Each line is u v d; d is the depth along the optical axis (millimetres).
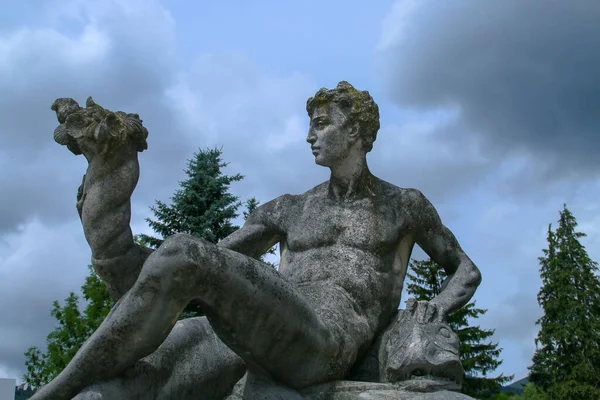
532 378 28078
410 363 3045
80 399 2557
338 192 3641
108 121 2977
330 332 3012
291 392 2928
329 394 3002
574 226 29453
